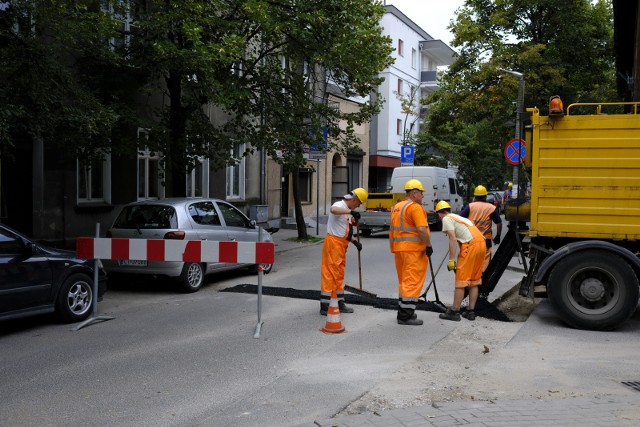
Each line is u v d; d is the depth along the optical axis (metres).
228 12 12.75
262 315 8.23
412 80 42.06
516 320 8.34
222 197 20.22
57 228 13.49
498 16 24.83
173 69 11.80
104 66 11.95
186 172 13.52
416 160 36.25
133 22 12.20
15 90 8.49
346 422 4.38
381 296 9.77
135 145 12.05
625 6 16.67
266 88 13.97
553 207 8.00
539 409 4.63
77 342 6.84
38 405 4.82
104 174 14.99
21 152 12.98
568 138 7.90
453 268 7.83
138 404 4.84
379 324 7.70
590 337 7.29
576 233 7.91
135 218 10.20
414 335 7.14
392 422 4.36
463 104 25.02
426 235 7.50
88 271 8.08
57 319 7.72
